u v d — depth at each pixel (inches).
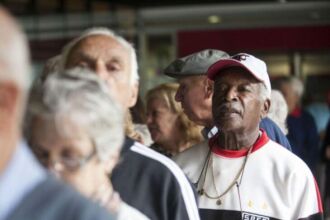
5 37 77.9
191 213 139.3
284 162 164.1
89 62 139.3
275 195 162.2
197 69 194.4
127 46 142.6
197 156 169.3
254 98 164.9
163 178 138.3
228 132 164.6
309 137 364.5
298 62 650.2
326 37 643.5
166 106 219.8
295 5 637.3
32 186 82.5
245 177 163.9
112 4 604.1
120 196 136.8
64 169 108.0
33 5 541.6
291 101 365.1
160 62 648.4
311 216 161.9
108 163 114.4
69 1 566.9
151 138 221.1
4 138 80.3
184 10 642.2
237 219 162.2
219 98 165.8
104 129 107.9
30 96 111.8
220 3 626.8
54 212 82.7
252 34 650.8
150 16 638.5
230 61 164.2
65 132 106.3
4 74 78.2
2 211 80.3
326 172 380.5
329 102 509.4
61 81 108.6
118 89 139.2
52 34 553.9
